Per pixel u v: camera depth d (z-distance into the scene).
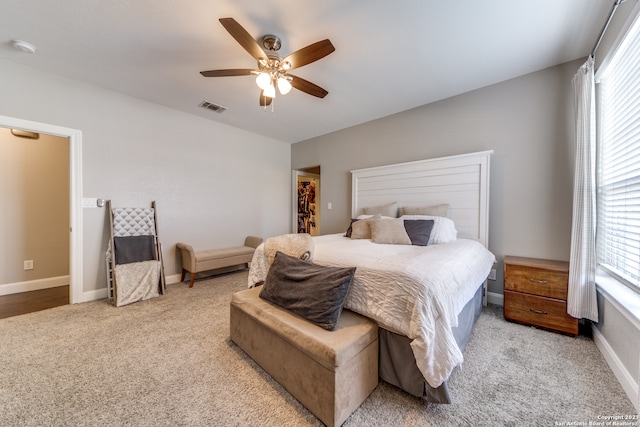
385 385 1.52
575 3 1.69
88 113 2.86
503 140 2.75
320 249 2.13
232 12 1.79
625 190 1.73
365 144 4.03
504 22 1.87
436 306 1.34
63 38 2.07
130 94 3.12
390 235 2.53
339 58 2.32
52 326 2.23
